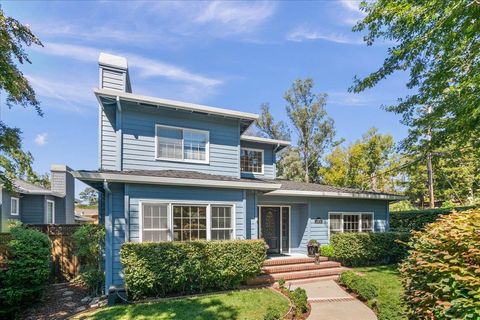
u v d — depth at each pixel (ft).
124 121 33.30
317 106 95.14
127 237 27.71
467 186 71.82
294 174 96.17
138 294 25.58
